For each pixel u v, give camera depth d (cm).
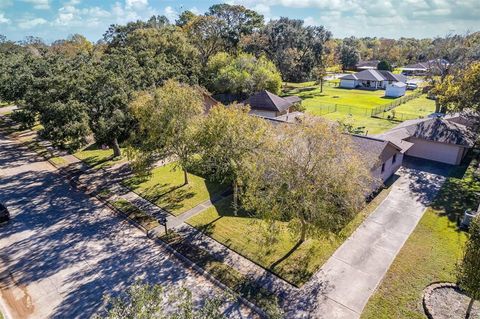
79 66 3012
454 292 1388
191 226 1919
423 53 10256
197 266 1581
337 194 1424
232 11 6194
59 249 1744
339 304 1341
